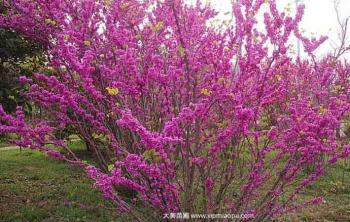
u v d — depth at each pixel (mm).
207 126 3656
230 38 3805
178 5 3742
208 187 3441
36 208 5352
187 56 3416
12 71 5652
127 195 4852
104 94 3959
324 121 3336
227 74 3471
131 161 2811
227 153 3564
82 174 7477
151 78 3385
